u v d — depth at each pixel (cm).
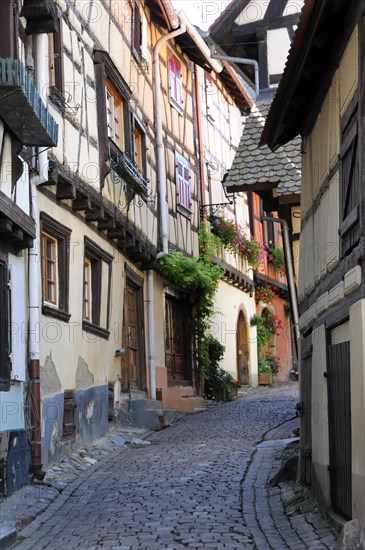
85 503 885
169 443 1325
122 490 943
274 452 1197
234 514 814
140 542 699
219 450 1229
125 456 1202
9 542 695
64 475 1016
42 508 843
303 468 927
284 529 753
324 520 753
